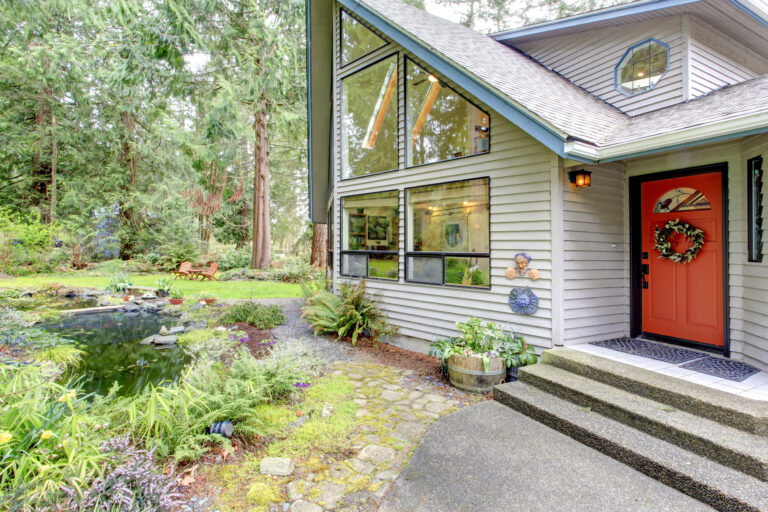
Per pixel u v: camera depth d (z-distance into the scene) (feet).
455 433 10.07
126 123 58.75
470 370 13.30
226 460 8.98
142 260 56.85
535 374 12.17
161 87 39.70
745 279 12.10
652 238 14.94
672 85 16.53
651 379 10.40
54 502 6.08
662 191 14.71
